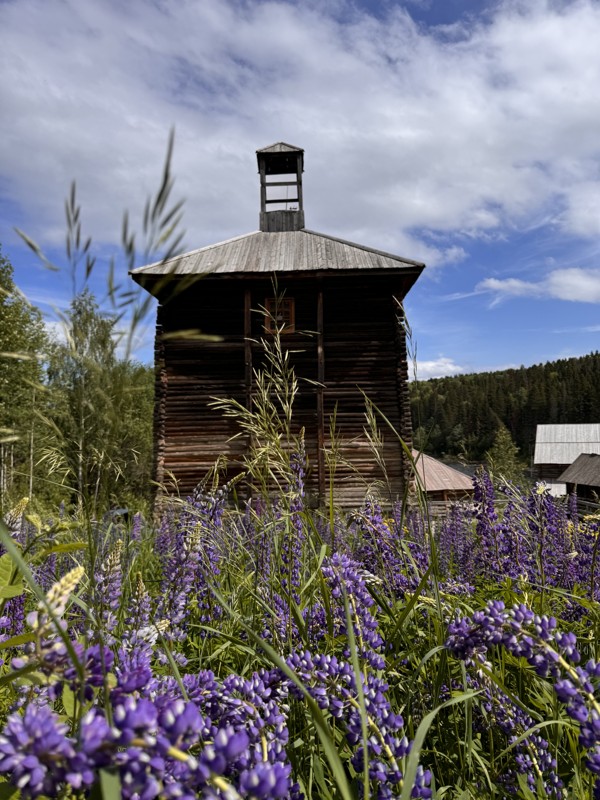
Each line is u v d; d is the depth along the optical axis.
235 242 20.22
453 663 2.12
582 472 47.91
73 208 0.77
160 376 17.27
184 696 1.27
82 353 0.82
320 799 1.44
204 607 2.69
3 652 1.88
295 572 2.45
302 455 2.55
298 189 21.66
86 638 1.26
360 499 16.09
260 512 2.69
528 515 3.15
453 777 1.77
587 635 2.53
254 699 1.30
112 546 1.64
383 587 2.53
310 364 17.44
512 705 1.79
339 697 1.36
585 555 3.05
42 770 0.64
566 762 1.81
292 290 17.86
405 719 1.88
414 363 2.23
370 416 2.61
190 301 17.78
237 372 17.50
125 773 0.67
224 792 0.70
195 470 16.91
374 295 17.97
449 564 4.07
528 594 2.57
